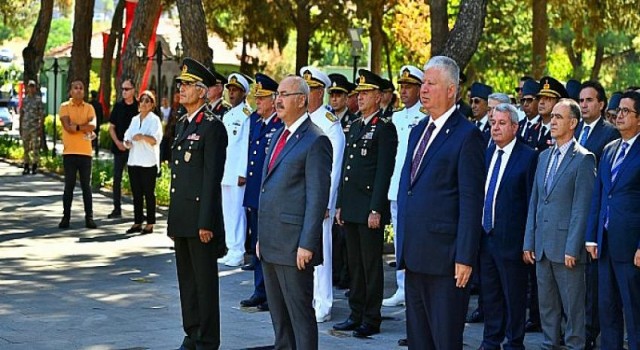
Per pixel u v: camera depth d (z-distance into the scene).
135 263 15.68
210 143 9.88
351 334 11.41
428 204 8.42
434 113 8.51
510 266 10.65
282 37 38.50
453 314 8.44
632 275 9.83
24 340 10.63
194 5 20.45
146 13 27.06
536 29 34.12
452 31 17.75
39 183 28.06
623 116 9.90
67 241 17.72
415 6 39.75
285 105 9.19
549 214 10.47
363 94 11.64
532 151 10.93
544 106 12.66
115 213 20.70
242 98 15.54
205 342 10.07
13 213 21.23
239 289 13.82
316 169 9.05
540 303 10.73
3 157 37.16
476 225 8.28
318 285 12.05
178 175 10.01
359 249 11.48
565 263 10.31
